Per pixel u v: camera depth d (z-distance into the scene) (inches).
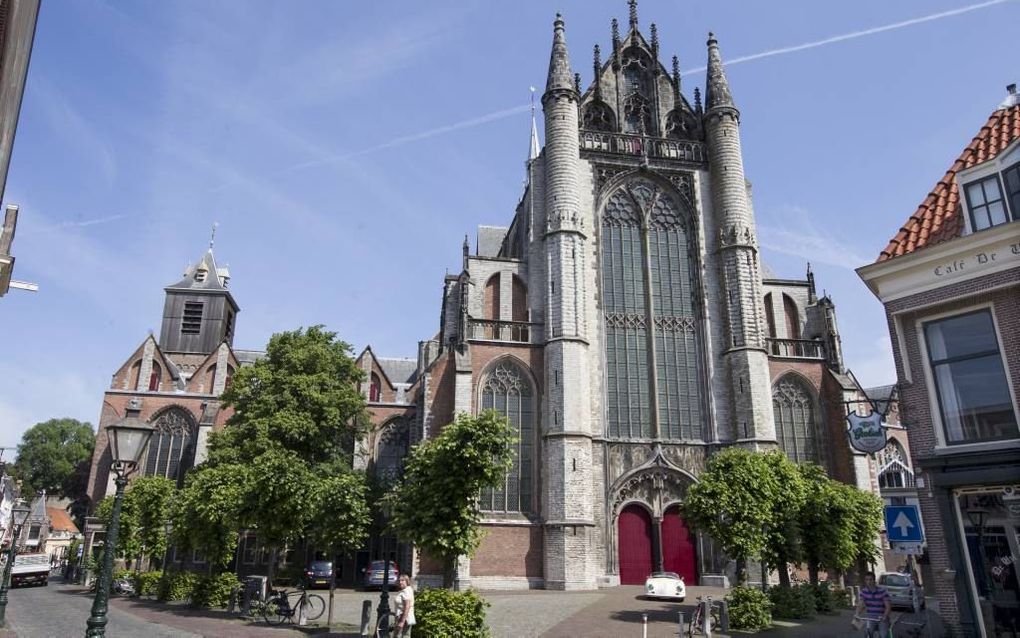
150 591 1638.8
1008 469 683.4
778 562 1216.2
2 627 1019.9
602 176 1978.3
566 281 1797.5
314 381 1972.2
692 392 1854.1
